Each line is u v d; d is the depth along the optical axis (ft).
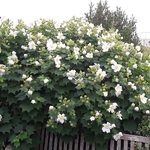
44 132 12.96
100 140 11.36
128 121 11.97
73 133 11.66
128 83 12.03
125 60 13.46
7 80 12.44
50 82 12.23
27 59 13.43
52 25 15.85
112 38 14.47
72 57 12.54
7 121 11.97
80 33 14.89
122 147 11.32
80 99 11.36
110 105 11.02
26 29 15.34
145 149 10.73
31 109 11.64
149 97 12.01
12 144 11.93
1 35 13.57
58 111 11.08
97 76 11.64
